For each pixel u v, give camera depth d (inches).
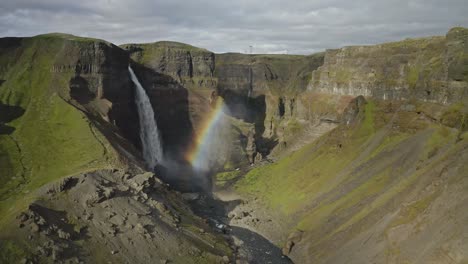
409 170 4827.8
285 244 4840.1
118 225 3752.5
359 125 6737.2
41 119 5812.0
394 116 6353.3
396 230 3666.3
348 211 4756.4
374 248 3754.9
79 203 3752.5
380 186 4926.2
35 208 3425.2
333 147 6742.1
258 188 6953.7
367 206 4579.2
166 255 3735.2
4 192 4212.6
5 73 6796.3
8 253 2982.3
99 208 3814.0
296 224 5280.5
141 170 5157.5
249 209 6225.4
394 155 5428.2
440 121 5374.0
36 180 4503.0
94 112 6456.7
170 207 4790.8
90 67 6884.8
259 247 4909.0
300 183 6358.3
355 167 5787.4
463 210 3270.2
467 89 5275.6
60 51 6889.8
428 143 5128.0
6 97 6166.3
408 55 7199.8
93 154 5054.1
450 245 3058.6
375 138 6225.4
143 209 4119.1
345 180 5615.2
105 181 4168.3
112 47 7411.4
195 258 3885.3
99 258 3351.4
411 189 4183.1
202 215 6082.7
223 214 6151.6
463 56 5423.2
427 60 6688.0
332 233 4522.6
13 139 5305.1
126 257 3496.6
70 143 5290.4
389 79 7185.0
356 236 4156.0
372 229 4055.1
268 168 7588.6
